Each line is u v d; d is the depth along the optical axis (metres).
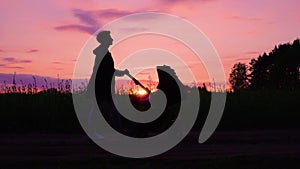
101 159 8.77
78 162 8.58
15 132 14.90
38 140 12.36
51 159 8.82
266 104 18.02
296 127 17.00
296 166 8.45
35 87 18.08
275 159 8.80
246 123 17.05
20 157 9.17
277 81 47.53
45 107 16.33
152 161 8.70
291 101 18.47
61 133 14.68
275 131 15.30
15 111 16.06
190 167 8.21
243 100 18.16
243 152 9.95
